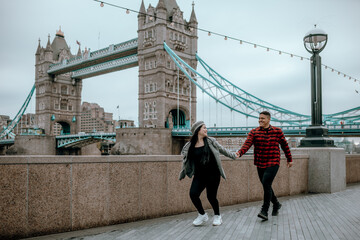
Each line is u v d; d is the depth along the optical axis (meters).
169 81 82.31
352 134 44.72
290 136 51.91
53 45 131.62
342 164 10.20
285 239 4.56
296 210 6.61
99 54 98.06
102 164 5.82
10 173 4.88
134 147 67.12
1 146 126.31
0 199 4.77
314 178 9.78
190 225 5.52
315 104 10.16
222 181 7.68
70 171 5.44
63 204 5.34
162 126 79.06
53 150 100.69
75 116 131.38
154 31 82.75
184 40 87.56
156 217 6.54
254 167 8.59
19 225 4.91
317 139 9.97
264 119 5.82
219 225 5.42
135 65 94.19
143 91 84.38
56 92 126.56
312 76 10.21
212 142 5.32
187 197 7.12
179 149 71.56
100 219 5.74
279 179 8.98
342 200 7.84
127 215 6.09
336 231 4.94
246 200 8.27
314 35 9.79
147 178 6.45
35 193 5.08
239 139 59.44
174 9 85.88
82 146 102.88
